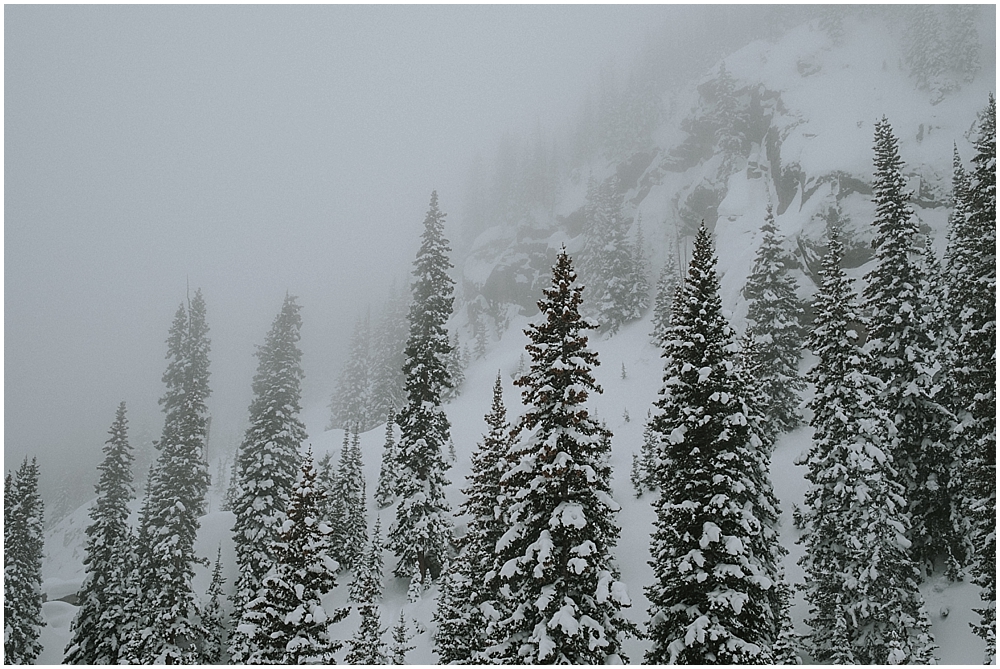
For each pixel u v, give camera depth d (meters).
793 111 96.06
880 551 23.27
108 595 32.88
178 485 41.91
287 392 49.62
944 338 30.02
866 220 65.00
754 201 91.06
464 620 23.05
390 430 52.19
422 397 34.66
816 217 68.06
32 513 35.25
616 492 47.06
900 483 27.23
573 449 16.91
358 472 45.44
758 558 19.77
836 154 75.31
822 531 25.64
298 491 20.95
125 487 38.34
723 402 17.64
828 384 25.83
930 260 35.44
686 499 18.14
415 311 37.59
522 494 16.77
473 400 78.62
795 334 46.62
